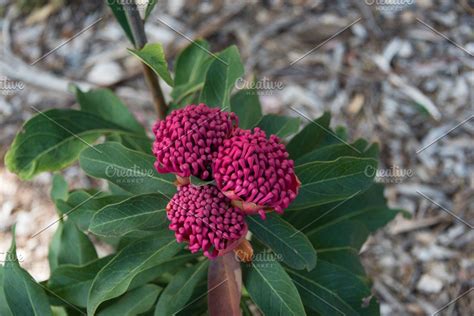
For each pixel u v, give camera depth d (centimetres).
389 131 180
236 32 200
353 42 195
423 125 181
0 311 106
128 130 113
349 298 102
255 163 86
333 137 107
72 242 112
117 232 92
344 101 185
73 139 108
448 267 159
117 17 104
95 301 93
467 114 181
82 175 174
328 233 109
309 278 102
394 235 164
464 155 175
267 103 184
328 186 94
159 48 91
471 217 166
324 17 200
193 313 100
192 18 203
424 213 167
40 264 156
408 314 154
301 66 191
